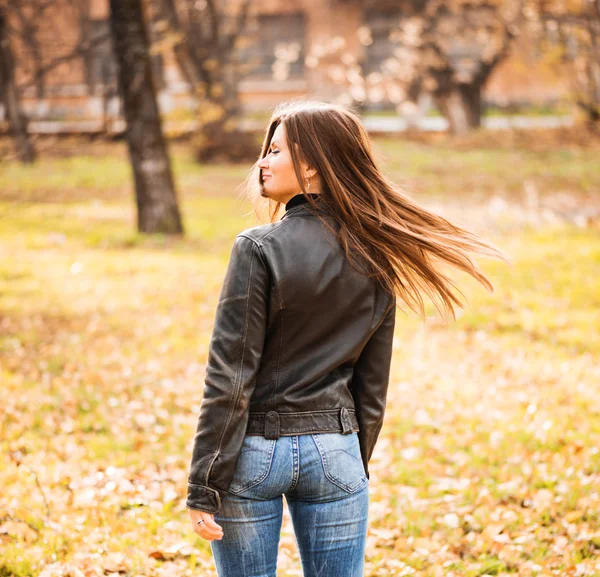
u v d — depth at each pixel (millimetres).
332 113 3377
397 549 5680
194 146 36656
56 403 8414
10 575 5027
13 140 19547
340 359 3223
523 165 31250
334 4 47406
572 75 33875
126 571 5156
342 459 3197
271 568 3229
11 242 18781
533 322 12172
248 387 3055
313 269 3162
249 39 37375
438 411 8602
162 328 11859
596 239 18344
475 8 37562
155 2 30109
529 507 6281
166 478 6793
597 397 8859
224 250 18141
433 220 3512
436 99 40969
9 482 6273
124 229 20594
